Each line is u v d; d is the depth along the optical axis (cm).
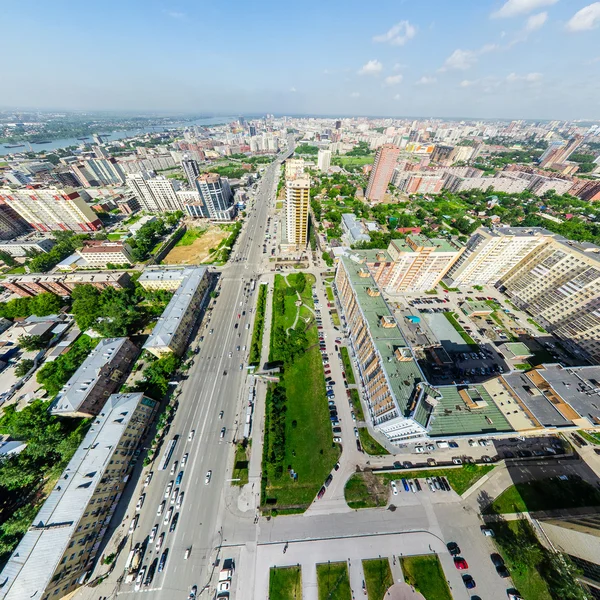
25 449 8569
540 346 12631
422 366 11350
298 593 6438
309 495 7856
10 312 13100
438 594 6469
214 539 7144
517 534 7325
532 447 9062
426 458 8719
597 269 11438
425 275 14750
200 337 12500
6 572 5862
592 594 6066
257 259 18425
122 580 6600
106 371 10056
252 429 9300
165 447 8788
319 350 11881
